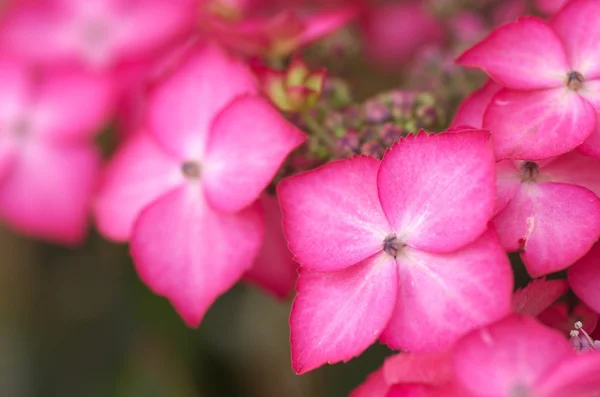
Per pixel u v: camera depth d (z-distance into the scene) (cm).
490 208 23
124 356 32
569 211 24
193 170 26
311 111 27
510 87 25
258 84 27
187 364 31
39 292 33
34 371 32
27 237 33
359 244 24
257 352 31
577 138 24
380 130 27
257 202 26
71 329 32
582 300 24
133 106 31
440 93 28
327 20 28
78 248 33
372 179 24
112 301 32
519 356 23
